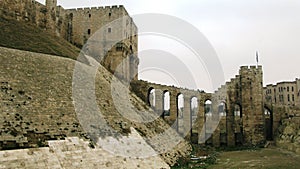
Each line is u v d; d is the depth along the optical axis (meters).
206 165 47.72
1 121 31.58
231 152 68.00
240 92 86.38
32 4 72.31
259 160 52.97
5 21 60.34
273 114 86.44
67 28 86.94
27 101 36.12
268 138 87.81
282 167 45.22
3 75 37.09
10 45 48.28
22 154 28.97
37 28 68.75
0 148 28.78
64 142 33.75
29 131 32.56
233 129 84.88
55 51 55.91
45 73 42.78
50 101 38.59
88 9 88.81
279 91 149.50
